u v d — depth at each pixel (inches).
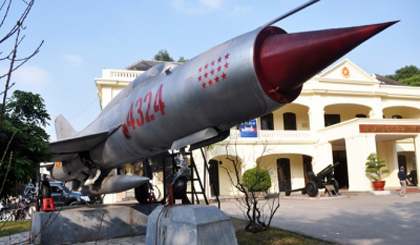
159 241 219.5
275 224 388.5
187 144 226.5
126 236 359.6
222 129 214.5
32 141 216.4
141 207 380.5
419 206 509.4
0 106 212.1
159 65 272.5
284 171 1045.8
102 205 401.4
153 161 355.9
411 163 1235.9
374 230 328.5
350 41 152.9
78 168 387.5
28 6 119.1
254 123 916.0
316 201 669.9
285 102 183.0
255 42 178.9
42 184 364.5
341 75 1018.1
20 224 485.4
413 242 273.0
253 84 175.8
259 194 764.6
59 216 327.3
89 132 350.0
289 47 168.4
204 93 194.9
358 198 689.0
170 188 237.0
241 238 314.2
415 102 1075.3
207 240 196.5
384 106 1043.9
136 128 256.4
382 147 1052.5
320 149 952.9
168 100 218.1
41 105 270.1
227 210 571.2
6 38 117.4
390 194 746.2
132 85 297.4
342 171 1119.0
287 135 952.3
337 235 309.9
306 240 292.5
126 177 325.4
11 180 206.4
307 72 168.2
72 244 325.4
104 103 798.5
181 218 207.8
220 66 187.5
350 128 839.7
